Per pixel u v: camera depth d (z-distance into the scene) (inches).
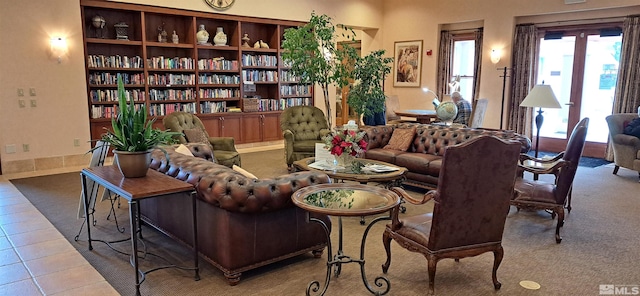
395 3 400.2
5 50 226.7
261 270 120.4
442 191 97.9
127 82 273.1
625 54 282.8
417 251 106.9
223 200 104.7
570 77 316.2
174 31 295.1
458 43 375.9
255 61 326.6
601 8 288.5
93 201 142.6
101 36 267.7
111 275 116.6
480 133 201.9
